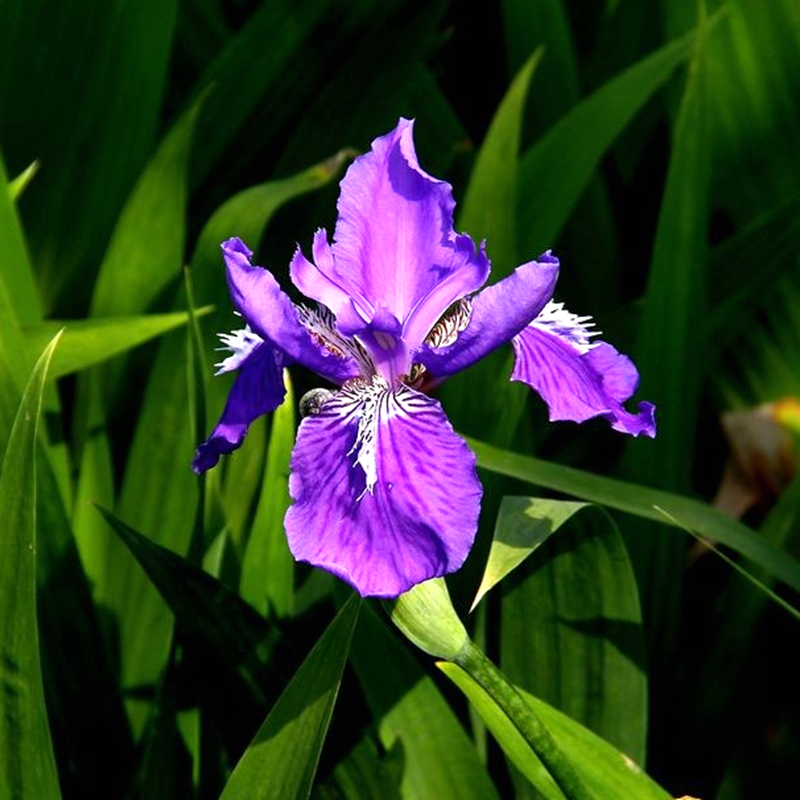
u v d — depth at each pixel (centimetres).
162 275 68
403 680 59
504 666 61
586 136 69
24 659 53
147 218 68
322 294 52
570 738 56
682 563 65
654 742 65
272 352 53
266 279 50
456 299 52
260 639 59
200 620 58
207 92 68
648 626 65
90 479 65
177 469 64
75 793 61
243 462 65
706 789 65
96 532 64
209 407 65
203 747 61
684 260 65
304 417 51
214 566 63
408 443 50
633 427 53
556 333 54
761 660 65
